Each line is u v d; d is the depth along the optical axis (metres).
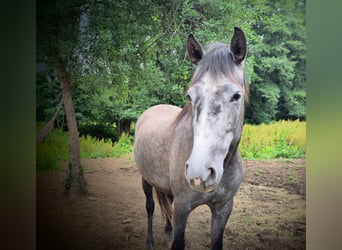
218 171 1.32
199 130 1.31
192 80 1.42
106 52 2.14
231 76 1.38
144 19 2.14
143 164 1.86
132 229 2.15
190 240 2.12
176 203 1.58
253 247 2.11
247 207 2.12
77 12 2.13
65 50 2.13
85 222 2.16
